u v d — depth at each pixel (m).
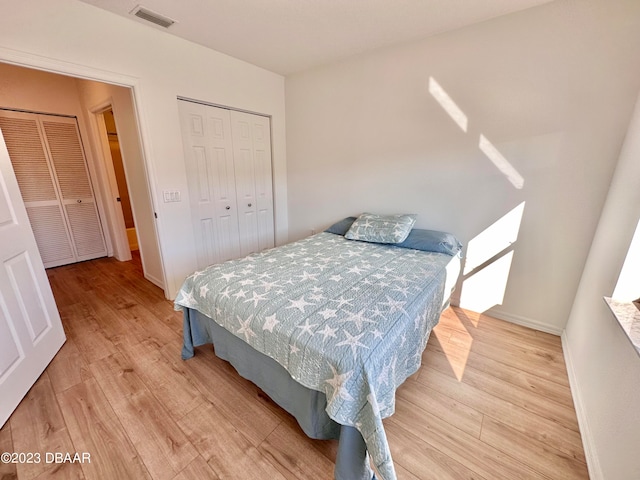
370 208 2.87
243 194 3.15
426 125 2.37
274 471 1.16
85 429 1.33
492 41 1.98
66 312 2.40
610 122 1.70
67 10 1.74
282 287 1.54
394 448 1.25
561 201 1.93
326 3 1.80
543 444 1.27
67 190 3.42
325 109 2.96
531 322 2.20
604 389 1.19
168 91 2.30
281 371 1.29
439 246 2.17
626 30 1.59
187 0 1.77
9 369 1.43
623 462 0.93
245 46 2.43
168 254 2.53
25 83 2.95
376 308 1.32
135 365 1.76
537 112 1.91
